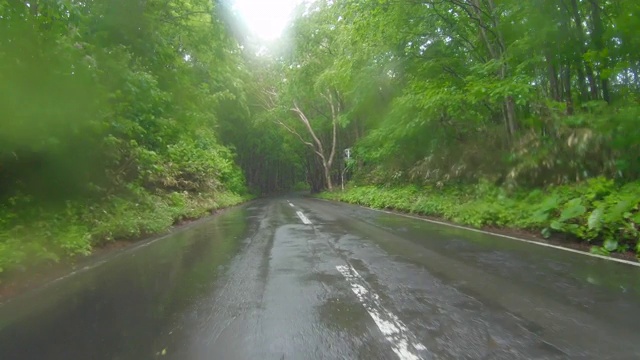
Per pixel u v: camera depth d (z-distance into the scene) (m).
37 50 8.05
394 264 6.93
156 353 3.63
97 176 11.56
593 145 10.55
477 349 3.54
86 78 8.95
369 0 15.08
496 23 13.77
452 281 5.74
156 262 7.82
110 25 11.18
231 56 17.67
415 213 16.50
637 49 10.02
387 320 4.29
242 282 6.02
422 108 17.91
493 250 7.94
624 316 4.22
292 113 43.25
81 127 9.44
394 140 21.50
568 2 11.73
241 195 40.00
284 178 89.06
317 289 5.52
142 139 13.66
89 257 8.56
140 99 11.44
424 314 4.45
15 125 7.98
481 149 15.83
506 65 13.45
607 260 6.75
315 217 15.97
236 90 19.27
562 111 12.10
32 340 4.00
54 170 9.80
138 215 12.34
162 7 13.31
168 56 13.16
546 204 9.75
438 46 17.31
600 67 10.82
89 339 3.99
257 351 3.60
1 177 8.98
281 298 5.16
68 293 5.73
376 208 20.66
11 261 6.29
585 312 4.36
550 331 3.89
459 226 11.95
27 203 8.80
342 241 9.58
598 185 9.31
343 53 23.19
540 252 7.58
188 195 20.00
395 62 18.91
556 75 13.00
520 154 12.83
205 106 15.98
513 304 4.69
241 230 12.57
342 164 41.56
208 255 8.37
